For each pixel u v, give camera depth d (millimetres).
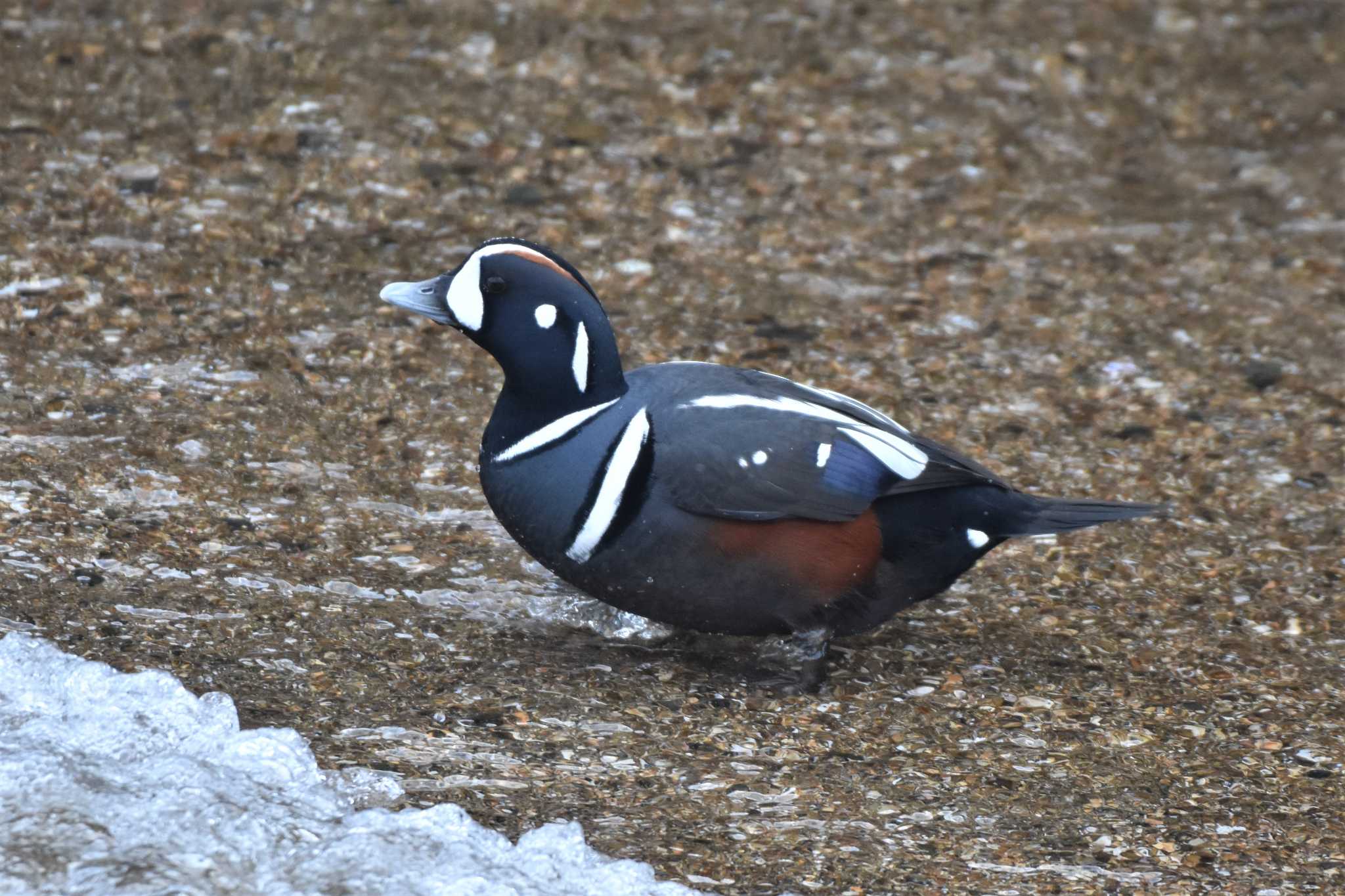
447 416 11414
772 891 7320
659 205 14492
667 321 12781
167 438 10727
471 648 9117
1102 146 16094
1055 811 8094
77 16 16594
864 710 8883
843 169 15344
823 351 12586
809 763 8367
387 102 15656
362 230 13641
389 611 9352
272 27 16828
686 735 8531
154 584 9297
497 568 9898
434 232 13719
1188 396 12359
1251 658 9547
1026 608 10000
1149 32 18406
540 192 14500
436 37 16953
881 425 9109
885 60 17312
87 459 10375
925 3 18672
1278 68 17750
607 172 14930
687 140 15570
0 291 12164
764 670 9219
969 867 7602
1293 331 13289
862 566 8859
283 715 8281
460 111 15641
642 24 17688
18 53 15766
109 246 12945
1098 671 9383
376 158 14719
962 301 13477
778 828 7801
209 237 13273
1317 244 14625
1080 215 14914
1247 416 12133
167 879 6949
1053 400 12211
